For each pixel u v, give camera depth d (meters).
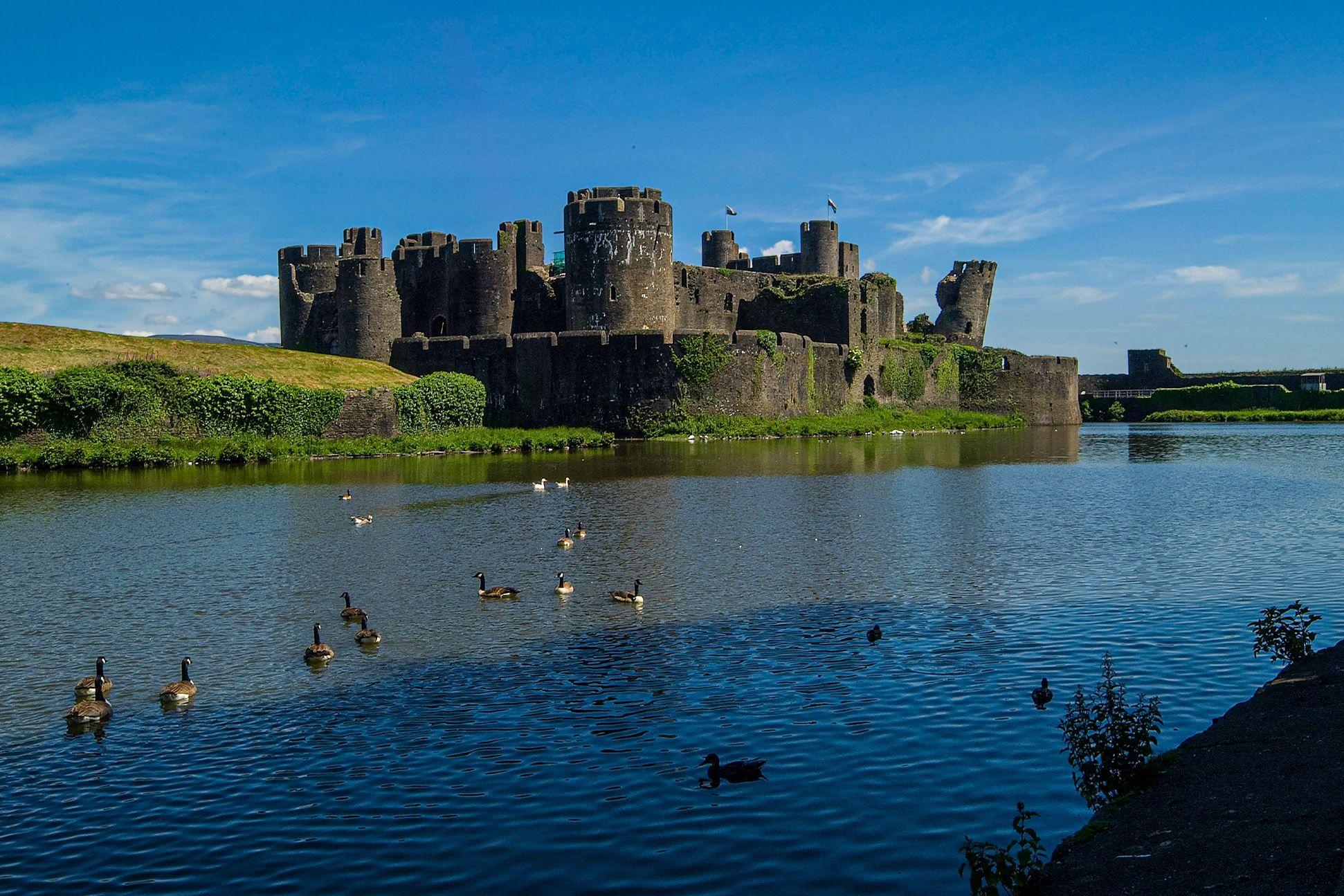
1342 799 14.91
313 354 93.75
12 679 24.92
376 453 78.00
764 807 17.73
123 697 23.58
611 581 33.69
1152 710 18.38
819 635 27.09
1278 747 17.25
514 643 26.97
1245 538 40.03
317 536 42.03
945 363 127.81
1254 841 14.13
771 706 22.11
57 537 42.06
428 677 24.48
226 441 73.69
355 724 21.72
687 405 97.50
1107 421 147.75
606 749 20.17
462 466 70.12
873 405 116.50
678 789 18.45
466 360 100.88
